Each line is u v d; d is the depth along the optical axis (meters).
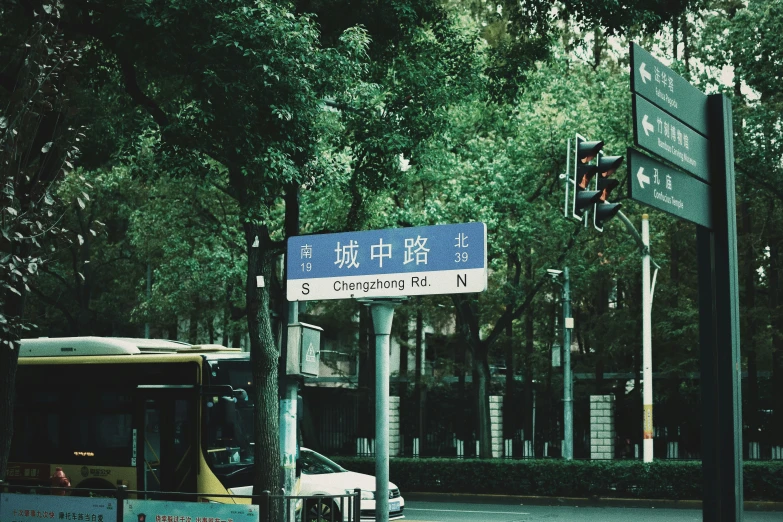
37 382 16.58
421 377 33.31
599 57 30.45
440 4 17.80
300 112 12.86
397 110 14.92
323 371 41.94
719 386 7.00
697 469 22.05
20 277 9.66
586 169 11.43
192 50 12.89
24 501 10.46
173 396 15.34
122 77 15.42
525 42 16.80
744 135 22.56
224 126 12.81
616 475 22.92
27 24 13.43
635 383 30.58
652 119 6.66
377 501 5.39
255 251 14.59
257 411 14.37
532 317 32.25
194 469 14.88
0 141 9.45
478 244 5.11
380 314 5.48
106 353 16.22
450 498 25.17
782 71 21.30
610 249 28.09
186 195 27.16
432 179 25.25
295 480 15.69
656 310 29.41
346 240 5.48
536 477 24.20
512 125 25.61
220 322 32.00
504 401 32.78
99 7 13.35
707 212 7.38
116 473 15.54
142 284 35.66
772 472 20.95
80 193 10.30
